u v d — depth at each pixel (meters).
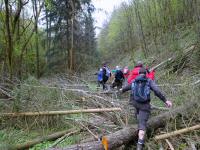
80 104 4.49
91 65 14.02
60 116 3.74
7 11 5.67
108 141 2.79
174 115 3.44
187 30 8.53
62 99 4.26
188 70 6.13
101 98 4.47
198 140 3.07
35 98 3.86
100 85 7.29
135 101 3.08
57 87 4.42
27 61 8.55
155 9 10.04
